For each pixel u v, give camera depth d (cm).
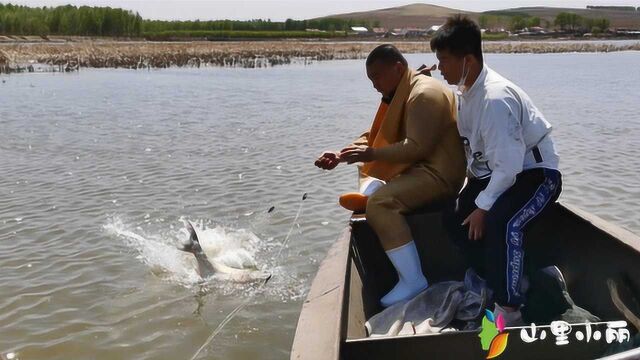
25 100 2228
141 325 592
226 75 3525
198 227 841
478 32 423
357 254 518
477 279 468
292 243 784
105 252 755
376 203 486
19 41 7031
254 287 666
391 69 500
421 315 452
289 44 7581
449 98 496
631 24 14962
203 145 1384
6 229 833
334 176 1095
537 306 440
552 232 527
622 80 3070
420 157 490
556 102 2131
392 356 378
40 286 666
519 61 4988
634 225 852
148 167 1174
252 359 538
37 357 539
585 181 1063
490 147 414
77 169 1162
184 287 666
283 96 2414
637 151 1289
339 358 339
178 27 10075
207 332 579
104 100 2241
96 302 633
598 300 466
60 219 872
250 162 1212
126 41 7719
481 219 422
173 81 3078
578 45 7975
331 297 413
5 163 1214
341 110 1983
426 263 536
